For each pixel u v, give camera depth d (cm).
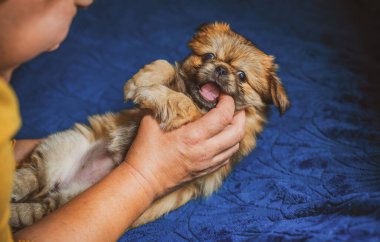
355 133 60
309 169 56
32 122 67
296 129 63
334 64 75
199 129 46
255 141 59
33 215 51
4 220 33
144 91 52
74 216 40
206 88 56
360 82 70
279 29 85
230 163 56
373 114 63
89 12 91
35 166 54
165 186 46
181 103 51
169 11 91
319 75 72
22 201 53
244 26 86
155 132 46
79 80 74
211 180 55
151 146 45
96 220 40
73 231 39
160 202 53
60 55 80
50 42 37
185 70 58
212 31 60
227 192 55
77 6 39
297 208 50
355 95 67
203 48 59
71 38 84
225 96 49
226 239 48
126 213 42
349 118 63
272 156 59
